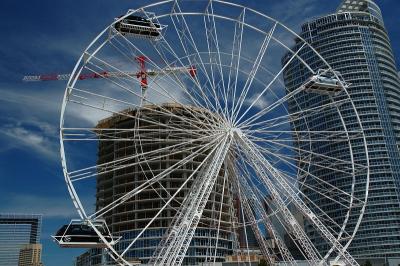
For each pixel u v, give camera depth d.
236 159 60.28
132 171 128.25
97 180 138.25
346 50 194.00
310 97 173.75
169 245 51.38
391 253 165.12
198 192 54.50
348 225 168.88
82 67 55.19
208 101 59.78
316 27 198.75
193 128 63.72
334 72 65.81
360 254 166.62
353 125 179.88
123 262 54.03
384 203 171.38
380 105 187.62
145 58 58.62
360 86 189.00
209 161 59.44
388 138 182.50
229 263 118.50
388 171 176.75
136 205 124.00
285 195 57.25
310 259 55.66
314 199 169.88
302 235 55.59
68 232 52.56
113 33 57.62
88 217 52.06
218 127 59.06
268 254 60.84
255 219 60.25
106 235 53.78
